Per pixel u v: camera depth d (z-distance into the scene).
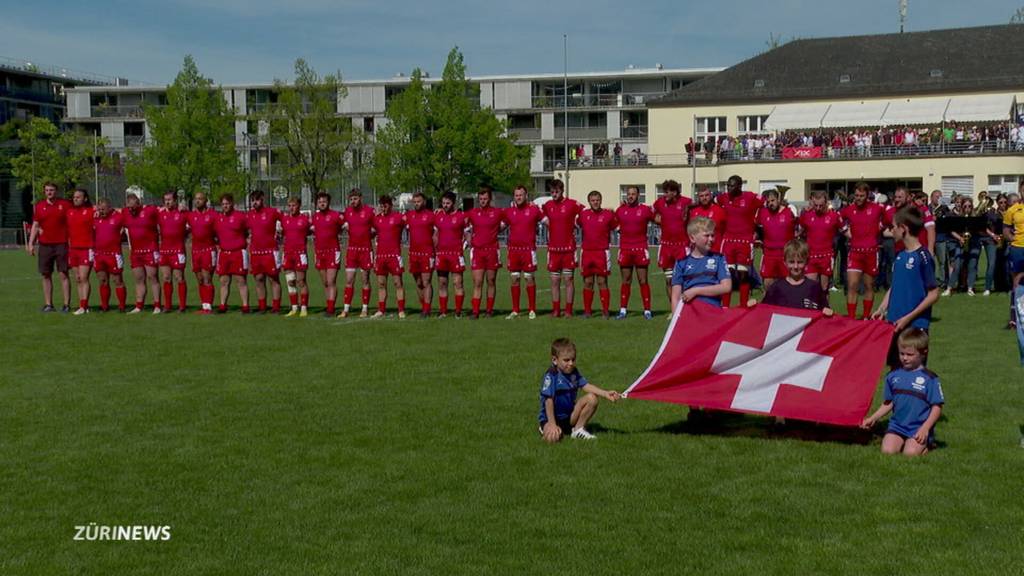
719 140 61.66
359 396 10.42
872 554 5.69
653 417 9.44
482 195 17.78
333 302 18.66
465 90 62.22
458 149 58.62
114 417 9.47
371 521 6.34
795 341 8.73
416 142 58.75
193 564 5.65
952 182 52.62
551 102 86.06
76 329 16.64
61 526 6.30
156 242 19.53
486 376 11.57
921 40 60.88
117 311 19.75
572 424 8.72
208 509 6.61
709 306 9.09
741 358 8.77
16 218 74.94
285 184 67.06
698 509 6.53
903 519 6.29
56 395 10.61
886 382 8.23
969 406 9.61
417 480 7.26
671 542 5.92
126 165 63.62
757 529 6.13
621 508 6.57
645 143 84.62
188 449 8.20
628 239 17.42
